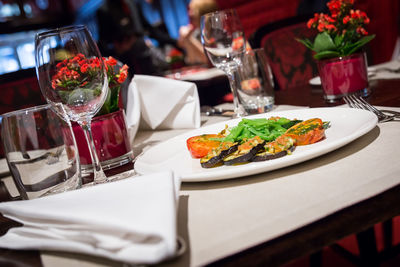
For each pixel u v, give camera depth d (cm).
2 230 56
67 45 58
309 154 52
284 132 63
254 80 94
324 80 87
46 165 57
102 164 73
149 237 38
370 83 96
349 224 42
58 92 58
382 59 263
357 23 83
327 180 49
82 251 42
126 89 114
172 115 93
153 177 50
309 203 45
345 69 84
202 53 330
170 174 50
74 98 59
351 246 89
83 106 60
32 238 47
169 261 39
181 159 65
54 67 58
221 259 38
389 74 102
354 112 65
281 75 150
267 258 38
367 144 57
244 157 56
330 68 85
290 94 106
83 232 42
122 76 75
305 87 111
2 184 76
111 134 73
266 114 74
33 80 136
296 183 50
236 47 89
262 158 56
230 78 92
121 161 74
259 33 153
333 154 57
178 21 719
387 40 257
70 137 59
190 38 336
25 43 879
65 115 61
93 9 844
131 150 76
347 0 83
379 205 43
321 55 85
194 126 91
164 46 414
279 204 46
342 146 57
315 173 52
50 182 58
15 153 57
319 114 71
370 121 58
